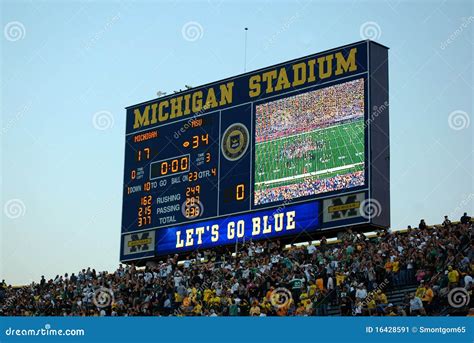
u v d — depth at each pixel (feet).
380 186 131.54
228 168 147.13
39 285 171.83
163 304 143.95
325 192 135.03
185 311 136.05
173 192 153.28
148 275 152.46
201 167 150.51
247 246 143.54
